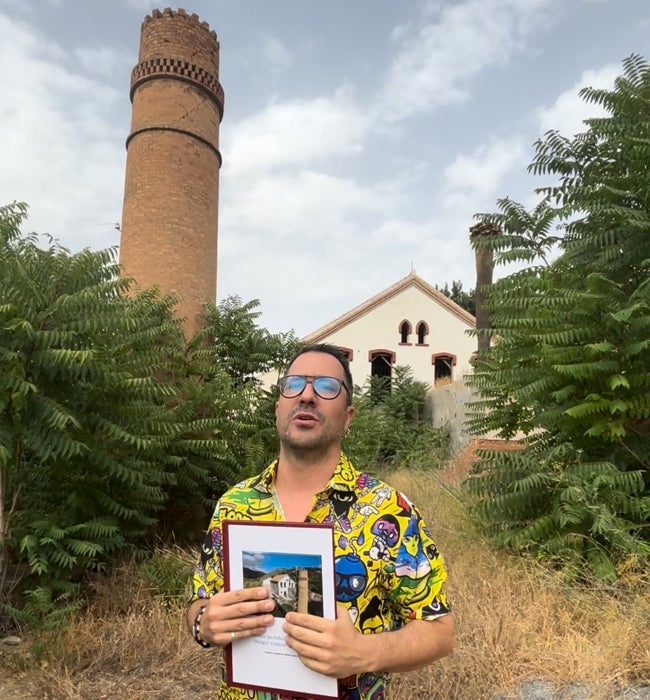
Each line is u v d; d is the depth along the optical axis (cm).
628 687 348
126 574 545
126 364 577
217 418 746
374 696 176
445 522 678
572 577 468
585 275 620
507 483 569
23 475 519
